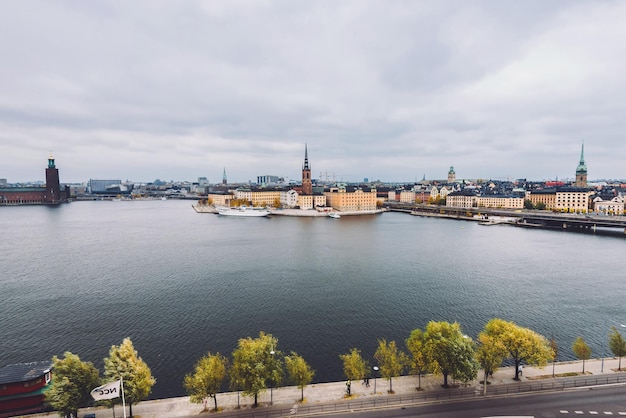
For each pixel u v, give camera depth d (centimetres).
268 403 4306
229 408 4222
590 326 6944
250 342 4628
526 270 11175
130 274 10875
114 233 19925
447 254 13675
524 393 4369
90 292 9144
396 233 19512
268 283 9825
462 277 10388
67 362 4050
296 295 8831
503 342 4600
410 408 4097
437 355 4462
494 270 11175
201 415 4078
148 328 6988
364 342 6372
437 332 4684
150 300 8525
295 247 15138
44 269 11575
